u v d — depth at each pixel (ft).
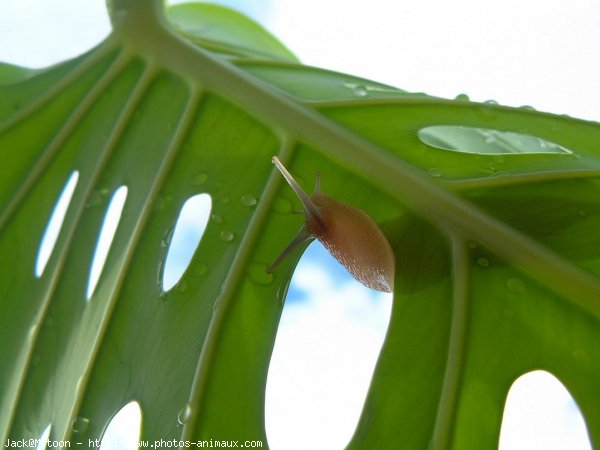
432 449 0.41
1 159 0.55
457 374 0.42
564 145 0.51
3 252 0.53
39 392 0.50
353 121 0.50
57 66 0.58
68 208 0.54
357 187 0.48
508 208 0.45
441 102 0.52
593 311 0.42
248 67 0.55
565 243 0.44
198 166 0.51
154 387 0.46
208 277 0.48
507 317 0.43
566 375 0.42
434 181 0.47
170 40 0.55
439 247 0.45
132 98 0.55
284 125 0.51
